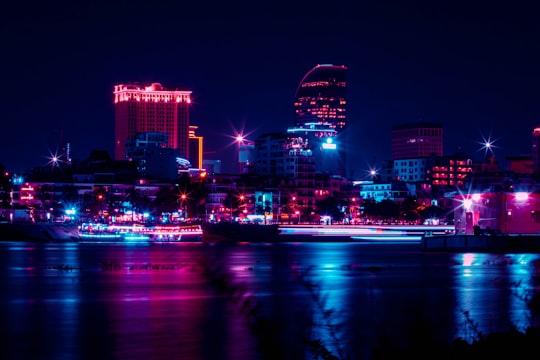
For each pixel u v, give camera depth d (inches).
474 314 3078.2
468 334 2532.0
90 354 2465.6
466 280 4520.2
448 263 5920.3
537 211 7524.6
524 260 6067.9
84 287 4261.8
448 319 2938.0
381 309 3284.9
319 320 2933.1
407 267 5610.2
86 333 2817.4
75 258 6860.2
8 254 7490.2
